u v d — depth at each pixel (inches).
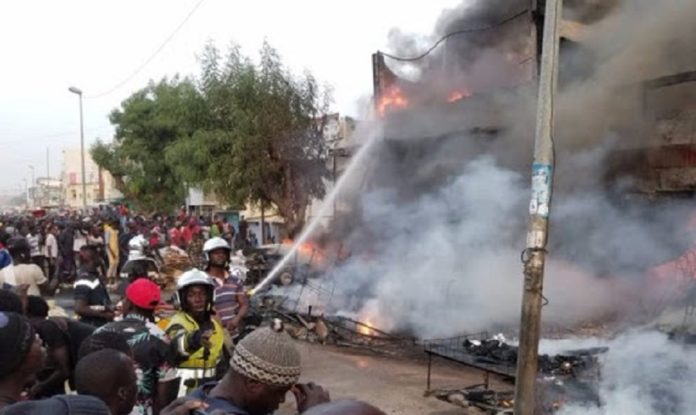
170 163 873.5
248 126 695.1
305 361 356.8
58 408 79.7
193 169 805.2
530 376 232.7
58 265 633.0
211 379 173.2
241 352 83.1
